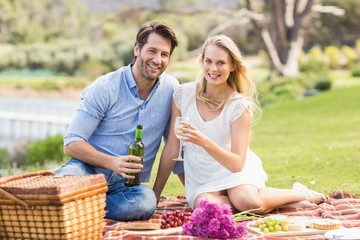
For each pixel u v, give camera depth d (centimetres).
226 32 4547
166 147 566
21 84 4075
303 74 2972
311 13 2945
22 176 473
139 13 4553
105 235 467
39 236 437
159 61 540
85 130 547
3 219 443
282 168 852
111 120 555
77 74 4331
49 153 1371
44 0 4553
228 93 556
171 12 3422
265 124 1416
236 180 534
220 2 4394
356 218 520
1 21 4469
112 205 528
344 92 1889
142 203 525
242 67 552
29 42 4491
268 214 540
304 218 505
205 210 455
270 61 2945
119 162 527
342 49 4222
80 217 443
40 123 1875
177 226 489
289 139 1176
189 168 559
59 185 429
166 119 570
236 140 539
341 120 1412
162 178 569
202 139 514
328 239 442
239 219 512
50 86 4078
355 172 800
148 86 557
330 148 1024
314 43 4578
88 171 542
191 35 4216
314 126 1343
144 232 470
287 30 2964
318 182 746
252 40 4591
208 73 543
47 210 430
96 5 4684
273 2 2941
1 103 3431
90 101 549
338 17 4531
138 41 546
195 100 557
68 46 4359
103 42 4453
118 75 557
